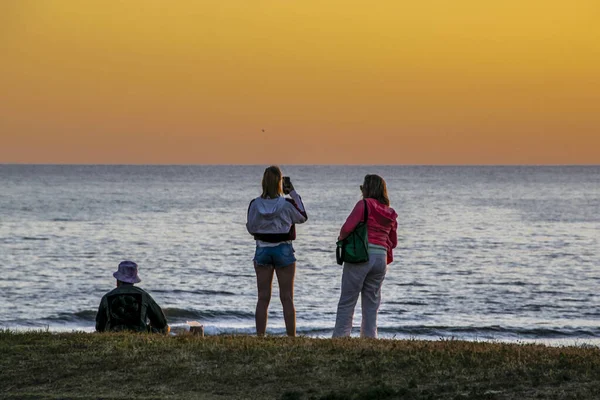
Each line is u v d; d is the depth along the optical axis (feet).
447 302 238.68
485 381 64.85
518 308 229.25
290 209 88.94
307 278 286.46
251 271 306.55
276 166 90.27
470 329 191.31
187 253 368.27
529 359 72.38
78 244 401.90
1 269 301.84
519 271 315.99
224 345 78.64
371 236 90.53
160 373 68.80
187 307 220.02
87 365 71.72
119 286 89.45
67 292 248.73
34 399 62.69
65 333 87.92
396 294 253.44
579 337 183.93
